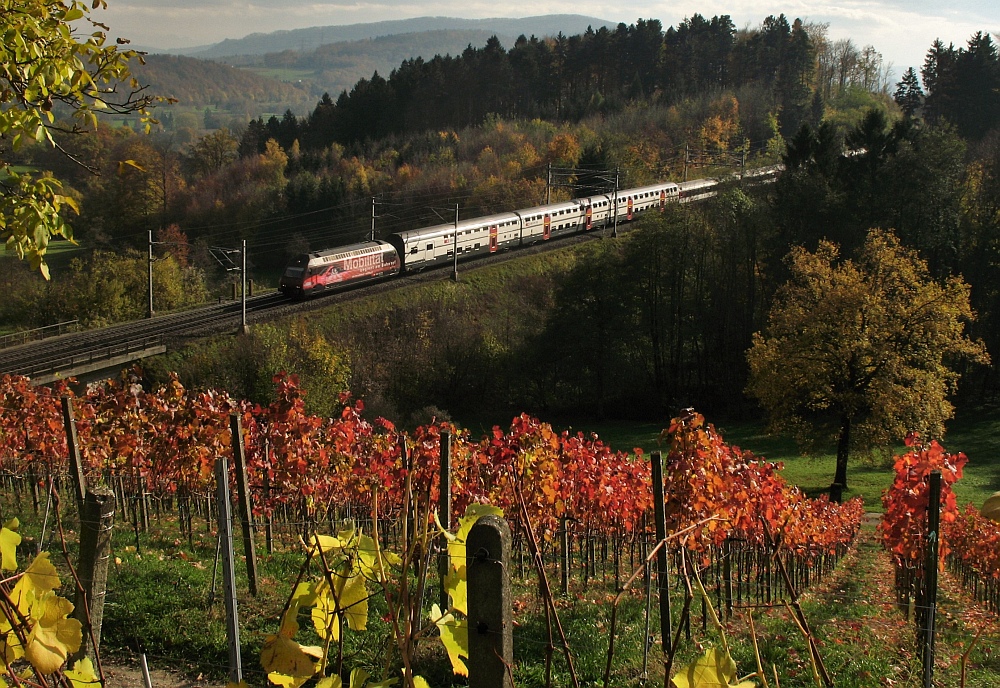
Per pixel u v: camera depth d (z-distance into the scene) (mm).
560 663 9539
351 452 16281
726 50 137375
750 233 54875
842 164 60969
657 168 97562
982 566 16547
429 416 45938
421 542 3236
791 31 137875
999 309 53438
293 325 46312
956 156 56688
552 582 14164
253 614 10594
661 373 56156
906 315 37125
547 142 102375
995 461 41875
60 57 7996
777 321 40562
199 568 12406
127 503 16703
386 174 93750
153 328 47594
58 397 17906
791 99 120062
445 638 3197
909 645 11062
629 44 137000
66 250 80312
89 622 3594
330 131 124625
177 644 9938
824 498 22406
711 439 13102
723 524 12750
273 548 14805
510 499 14031
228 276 75625
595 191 82750
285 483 15039
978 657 11219
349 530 3305
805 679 9430
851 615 13227
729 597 12164
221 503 7668
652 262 54594
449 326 51906
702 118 110938
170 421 15898
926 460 12031
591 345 52656
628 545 17469
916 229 55375
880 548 25453
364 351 48656
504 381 52719
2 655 2865
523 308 55938
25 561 11750
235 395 42125
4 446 17156
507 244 62594
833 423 39719
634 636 10484
